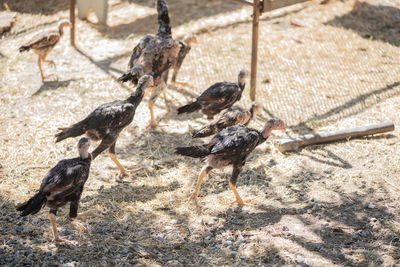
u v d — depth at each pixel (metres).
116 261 5.93
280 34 12.86
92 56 12.05
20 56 11.97
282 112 9.80
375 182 7.70
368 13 13.59
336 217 6.96
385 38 12.68
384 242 6.45
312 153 8.55
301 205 7.26
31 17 13.78
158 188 7.70
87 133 7.44
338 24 13.30
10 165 8.05
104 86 10.77
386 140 8.84
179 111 8.55
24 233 6.38
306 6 14.25
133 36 12.91
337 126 9.29
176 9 14.23
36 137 8.90
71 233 6.49
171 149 8.76
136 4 14.62
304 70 11.32
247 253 6.24
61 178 5.93
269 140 8.96
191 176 8.02
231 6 14.38
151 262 5.99
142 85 7.93
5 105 9.95
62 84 10.81
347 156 8.42
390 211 7.04
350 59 11.76
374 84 10.69
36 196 5.88
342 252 6.27
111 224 6.74
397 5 13.80
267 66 11.48
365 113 9.69
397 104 9.95
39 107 9.93
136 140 9.03
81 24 13.55
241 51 12.15
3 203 7.01
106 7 13.40
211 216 7.04
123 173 8.03
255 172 8.09
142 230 6.64
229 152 6.83
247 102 10.09
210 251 6.30
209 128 7.82
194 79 11.05
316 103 10.08
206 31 13.04
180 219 6.95
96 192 7.55
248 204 7.30
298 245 6.39
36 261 5.77
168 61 9.20
